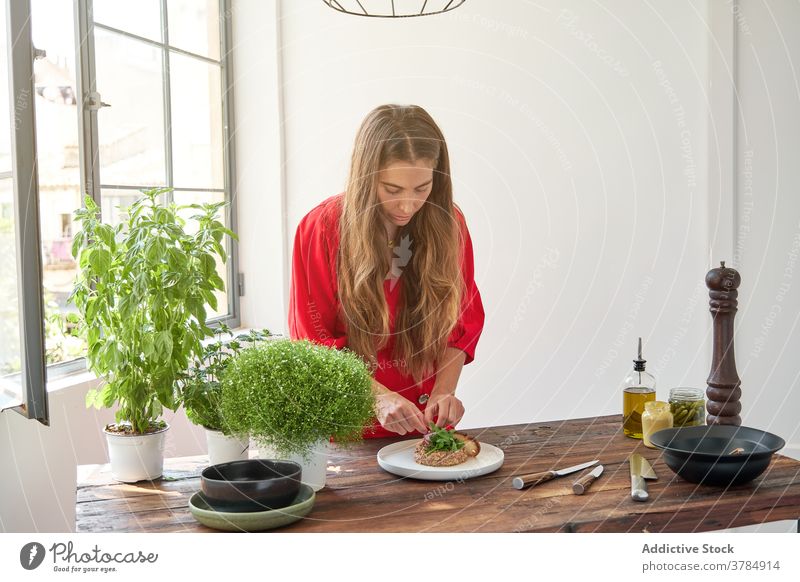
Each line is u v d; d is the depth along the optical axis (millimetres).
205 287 1645
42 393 1692
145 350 1537
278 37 3254
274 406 1332
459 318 2041
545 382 3293
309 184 3305
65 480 2178
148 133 2756
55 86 2283
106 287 1603
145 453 1507
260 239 3303
